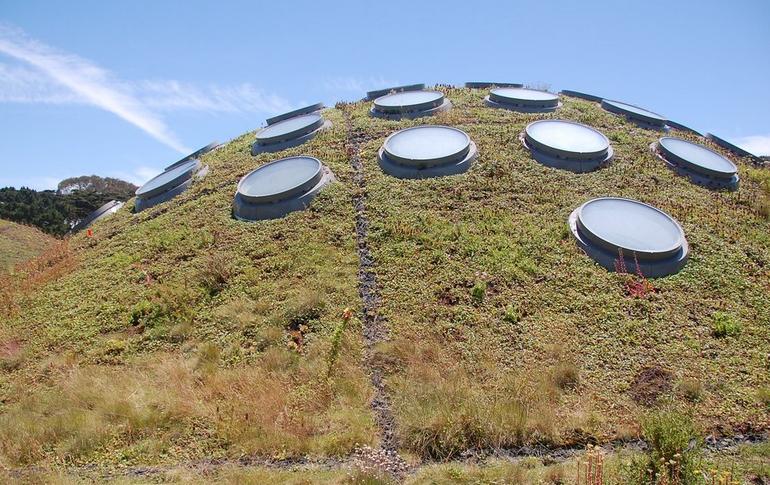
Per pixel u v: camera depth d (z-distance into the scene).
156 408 9.94
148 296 14.48
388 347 11.12
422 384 10.03
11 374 12.55
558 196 16.36
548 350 11.16
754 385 10.38
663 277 13.52
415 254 14.27
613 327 11.88
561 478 7.70
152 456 8.87
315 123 22.25
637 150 19.44
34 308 15.59
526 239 14.54
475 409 9.16
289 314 12.58
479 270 13.56
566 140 19.11
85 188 52.25
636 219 15.17
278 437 8.88
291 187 17.34
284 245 15.34
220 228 16.95
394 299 12.82
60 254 19.50
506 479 7.77
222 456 8.77
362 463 8.05
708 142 22.55
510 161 18.12
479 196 16.45
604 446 8.75
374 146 20.05
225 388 10.40
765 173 19.69
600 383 10.33
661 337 11.66
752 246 14.95
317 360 11.08
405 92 25.84
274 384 10.34
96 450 9.13
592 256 14.02
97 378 11.29
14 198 36.38
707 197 17.16
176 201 19.84
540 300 12.63
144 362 11.99
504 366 10.79
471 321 12.01
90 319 14.22
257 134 23.97
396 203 16.41
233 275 14.53
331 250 14.78
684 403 9.82
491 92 24.09
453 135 19.36
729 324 11.98
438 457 8.50
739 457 8.52
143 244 17.50
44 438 9.48
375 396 10.05
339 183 17.78
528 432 8.89
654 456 7.45
